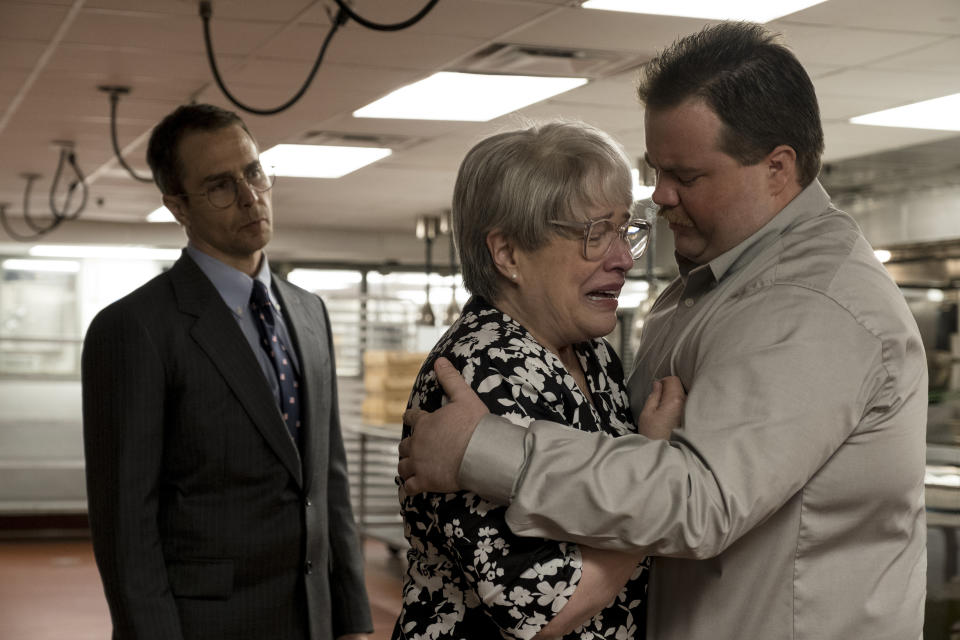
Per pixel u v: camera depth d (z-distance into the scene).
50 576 8.65
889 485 1.47
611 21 4.48
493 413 1.44
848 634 1.48
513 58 5.07
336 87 5.71
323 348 2.63
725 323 1.51
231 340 2.37
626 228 1.56
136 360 2.27
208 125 2.48
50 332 11.34
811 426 1.37
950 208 6.71
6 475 10.71
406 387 8.98
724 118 1.52
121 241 11.30
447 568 1.49
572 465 1.33
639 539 1.32
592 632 1.52
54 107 6.24
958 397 5.47
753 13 4.34
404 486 1.48
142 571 2.21
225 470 2.32
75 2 4.30
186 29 4.66
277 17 4.46
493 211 1.54
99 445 2.26
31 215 10.91
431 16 4.42
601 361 1.71
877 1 4.13
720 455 1.34
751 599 1.49
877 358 1.43
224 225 2.47
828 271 1.47
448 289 11.91
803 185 1.59
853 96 5.68
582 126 1.57
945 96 5.64
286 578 2.40
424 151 7.45
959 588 3.94
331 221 11.23
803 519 1.46
